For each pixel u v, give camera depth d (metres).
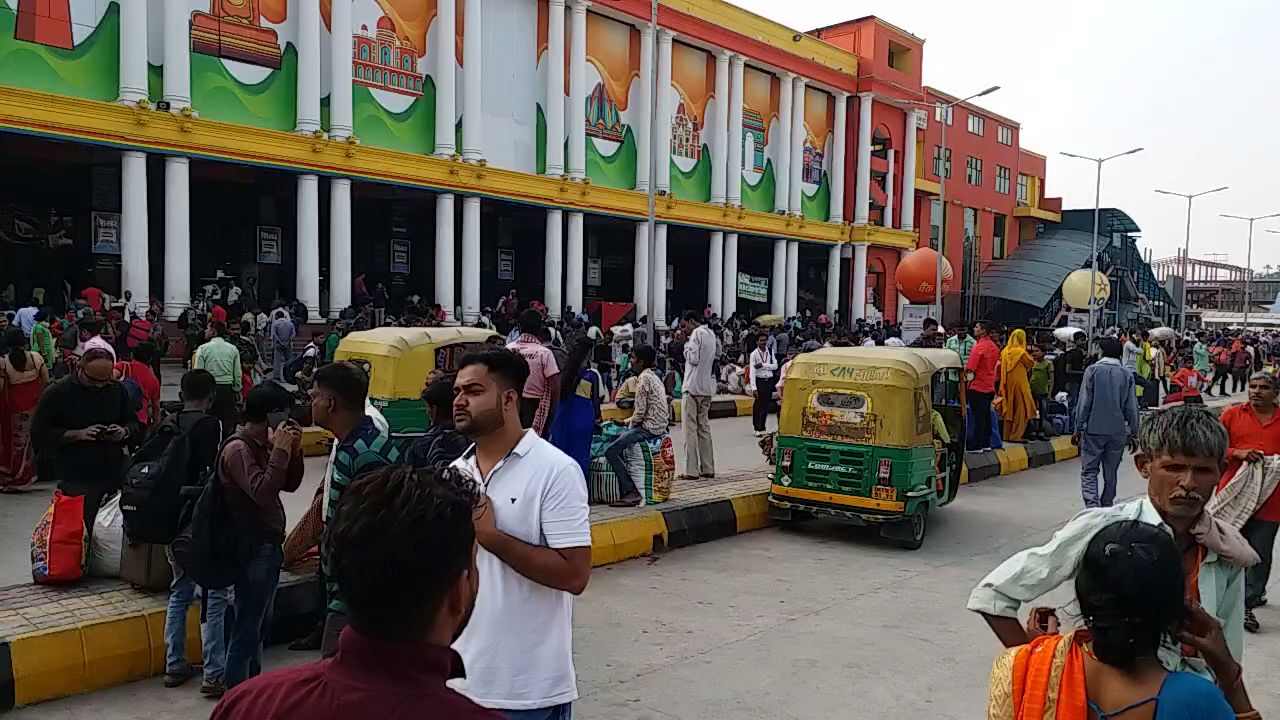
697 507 8.76
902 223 44.34
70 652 4.81
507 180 27.38
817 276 44.62
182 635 4.91
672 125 33.25
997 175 56.59
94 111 19.19
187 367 18.44
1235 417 6.36
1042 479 12.81
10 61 18.39
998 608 2.68
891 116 43.44
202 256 27.09
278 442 4.43
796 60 37.41
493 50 27.25
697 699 5.00
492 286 34.66
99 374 6.37
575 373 7.88
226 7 21.41
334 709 1.54
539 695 2.86
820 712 4.89
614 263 39.34
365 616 1.58
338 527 1.63
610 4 29.77
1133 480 12.97
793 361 8.95
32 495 9.01
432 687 1.59
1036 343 17.94
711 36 33.62
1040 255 55.06
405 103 25.17
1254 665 5.76
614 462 8.62
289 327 19.44
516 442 3.01
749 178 36.72
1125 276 58.91
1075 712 2.08
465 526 1.68
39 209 24.97
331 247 23.98
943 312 50.28
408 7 25.06
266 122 22.33
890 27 42.41
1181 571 2.05
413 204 31.20
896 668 5.53
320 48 23.17
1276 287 110.31
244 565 4.46
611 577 7.37
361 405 4.16
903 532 8.40
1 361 9.02
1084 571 2.11
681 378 20.30
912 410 8.31
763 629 6.19
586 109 30.17
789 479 8.79
